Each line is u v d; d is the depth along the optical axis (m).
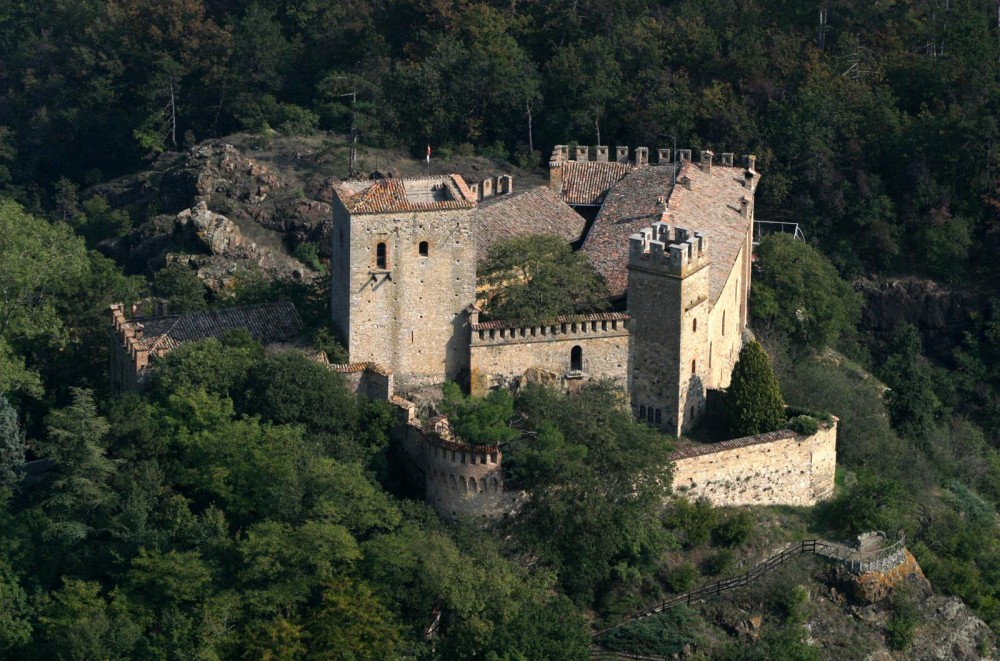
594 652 191.25
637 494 194.75
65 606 180.25
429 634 183.62
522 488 192.12
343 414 196.50
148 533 185.50
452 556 182.00
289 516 184.00
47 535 186.75
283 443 188.38
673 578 196.88
